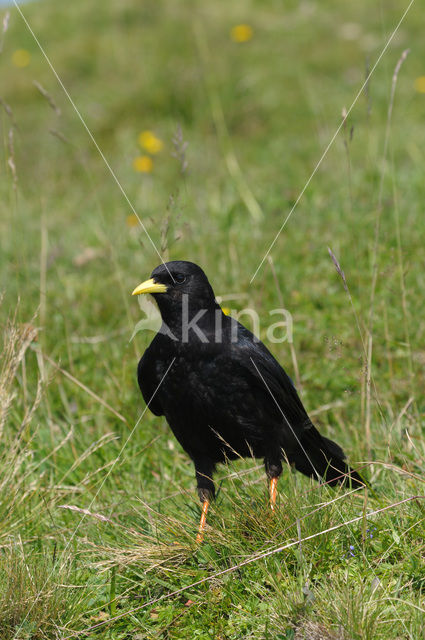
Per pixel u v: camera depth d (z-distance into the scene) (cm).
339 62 2455
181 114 2291
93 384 1036
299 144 1941
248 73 2386
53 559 667
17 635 590
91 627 594
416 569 600
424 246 1221
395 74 860
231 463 766
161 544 672
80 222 1608
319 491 703
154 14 3002
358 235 1277
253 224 1414
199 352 701
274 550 616
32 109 2422
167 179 1819
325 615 566
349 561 624
